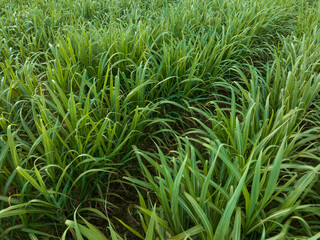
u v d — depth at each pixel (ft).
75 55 9.87
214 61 10.76
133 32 12.34
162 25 11.85
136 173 7.75
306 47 10.69
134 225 6.56
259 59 12.51
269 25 13.94
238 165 5.26
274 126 6.19
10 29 12.97
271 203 6.27
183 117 9.41
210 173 4.34
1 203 5.51
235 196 3.79
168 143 8.64
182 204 4.77
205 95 10.41
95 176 6.84
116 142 7.25
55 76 8.30
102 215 5.77
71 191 6.47
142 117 7.45
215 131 7.13
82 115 6.43
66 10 16.10
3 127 6.66
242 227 4.97
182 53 9.75
